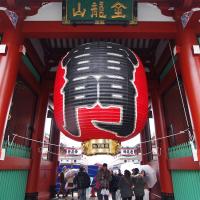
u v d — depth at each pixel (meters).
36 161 8.17
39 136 8.58
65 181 12.03
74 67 4.61
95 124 4.18
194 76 5.51
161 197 7.87
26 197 7.64
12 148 6.40
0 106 5.20
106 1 6.01
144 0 6.20
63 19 6.05
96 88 4.28
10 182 6.38
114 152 4.33
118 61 4.61
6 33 5.92
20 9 6.11
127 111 4.29
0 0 5.88
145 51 9.54
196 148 5.14
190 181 6.16
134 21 6.05
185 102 7.05
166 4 6.32
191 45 5.83
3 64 5.56
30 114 8.59
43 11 6.36
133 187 8.13
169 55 7.68
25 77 7.51
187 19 5.75
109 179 7.86
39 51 8.73
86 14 6.01
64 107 4.41
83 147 4.44
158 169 8.85
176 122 7.88
